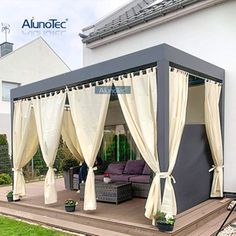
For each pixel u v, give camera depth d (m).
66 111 8.61
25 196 7.65
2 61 14.09
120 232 4.78
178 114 4.95
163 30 8.16
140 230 4.55
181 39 7.75
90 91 5.74
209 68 6.14
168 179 4.58
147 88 4.79
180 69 5.18
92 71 5.66
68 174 8.56
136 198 7.00
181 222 4.69
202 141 6.30
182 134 5.57
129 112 5.06
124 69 5.12
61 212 5.78
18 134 7.35
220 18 7.03
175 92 4.91
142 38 8.70
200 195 6.11
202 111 7.26
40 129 6.73
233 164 6.73
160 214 4.40
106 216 5.29
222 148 6.66
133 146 9.28
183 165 5.55
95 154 5.66
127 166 8.26
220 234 4.68
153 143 4.67
